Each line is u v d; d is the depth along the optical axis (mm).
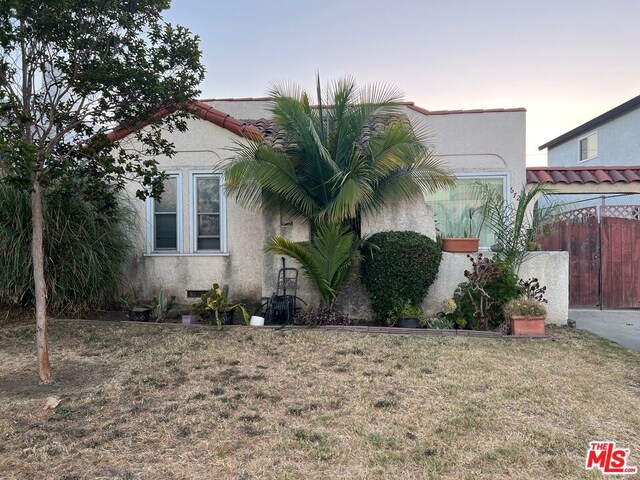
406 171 8320
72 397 4590
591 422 4121
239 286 9297
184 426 3955
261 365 5625
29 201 7469
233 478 3176
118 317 8602
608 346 6777
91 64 5000
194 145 9383
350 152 7988
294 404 4434
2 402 4441
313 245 7812
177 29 5434
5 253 7348
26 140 4840
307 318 7758
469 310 7664
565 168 10523
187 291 9344
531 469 3344
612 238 10008
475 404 4465
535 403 4520
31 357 5980
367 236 8461
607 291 9984
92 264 7891
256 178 7527
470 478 3215
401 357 5969
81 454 3475
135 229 9094
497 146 9938
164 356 5988
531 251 8492
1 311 7938
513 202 9719
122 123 5766
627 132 16734
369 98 8008
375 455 3500
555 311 8391
